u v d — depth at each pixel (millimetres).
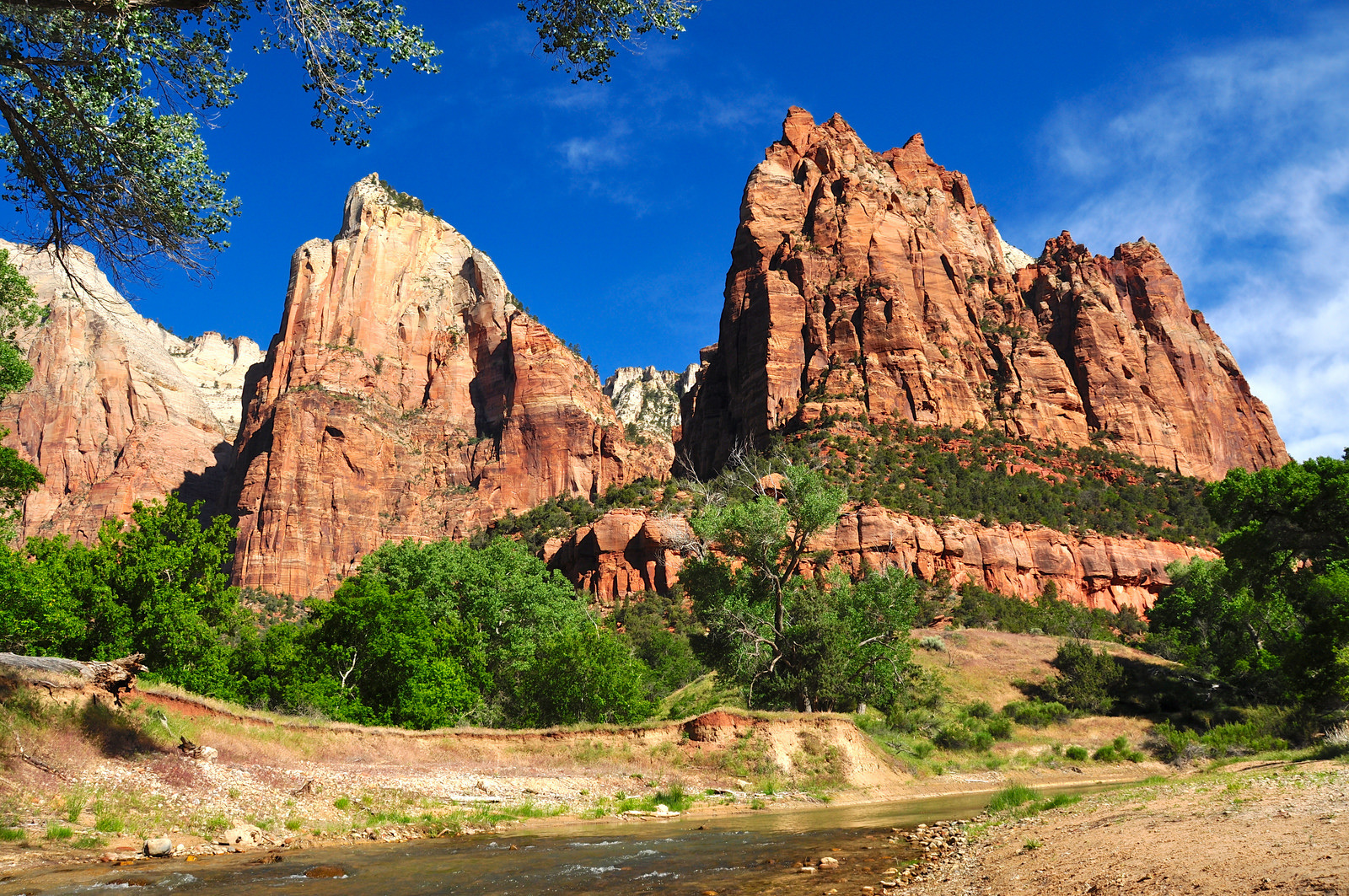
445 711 40000
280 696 38844
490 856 16125
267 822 19047
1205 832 11805
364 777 24172
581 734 31953
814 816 24156
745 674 44344
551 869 14555
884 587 50375
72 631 32688
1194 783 19625
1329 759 22906
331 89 15625
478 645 50312
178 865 14516
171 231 17203
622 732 32156
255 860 15312
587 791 26906
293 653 40594
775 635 45875
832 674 44219
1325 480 53219
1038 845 13453
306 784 22047
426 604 50406
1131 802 17125
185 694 26203
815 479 46719
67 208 16562
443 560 52500
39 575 32500
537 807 24203
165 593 35719
